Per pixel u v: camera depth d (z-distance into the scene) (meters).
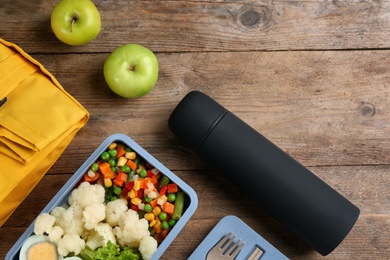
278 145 1.37
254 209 1.33
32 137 1.11
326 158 1.37
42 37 1.35
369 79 1.40
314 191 1.22
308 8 1.41
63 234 1.16
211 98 1.26
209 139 1.21
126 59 1.25
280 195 1.22
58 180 1.31
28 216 1.29
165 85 1.36
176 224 1.20
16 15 1.35
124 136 1.24
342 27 1.41
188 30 1.38
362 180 1.36
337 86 1.39
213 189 1.33
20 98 1.14
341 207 1.21
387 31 1.42
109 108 1.34
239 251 1.28
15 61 1.17
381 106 1.39
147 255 1.16
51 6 1.36
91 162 1.21
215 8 1.40
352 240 1.33
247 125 1.24
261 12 1.40
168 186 1.24
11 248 1.18
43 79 1.18
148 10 1.38
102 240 1.17
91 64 1.35
